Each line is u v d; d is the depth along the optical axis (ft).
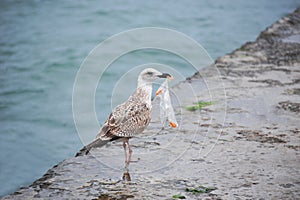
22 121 33.27
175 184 17.80
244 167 18.95
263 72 30.81
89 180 18.34
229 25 52.65
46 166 27.43
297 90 27.58
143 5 58.18
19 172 26.68
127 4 58.23
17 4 58.13
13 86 39.04
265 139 21.48
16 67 42.14
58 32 49.98
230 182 17.81
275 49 35.86
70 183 18.16
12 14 55.06
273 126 22.89
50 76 40.70
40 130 31.89
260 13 56.95
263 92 27.25
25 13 55.31
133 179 18.29
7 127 32.40
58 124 32.71
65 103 36.19
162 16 54.85
